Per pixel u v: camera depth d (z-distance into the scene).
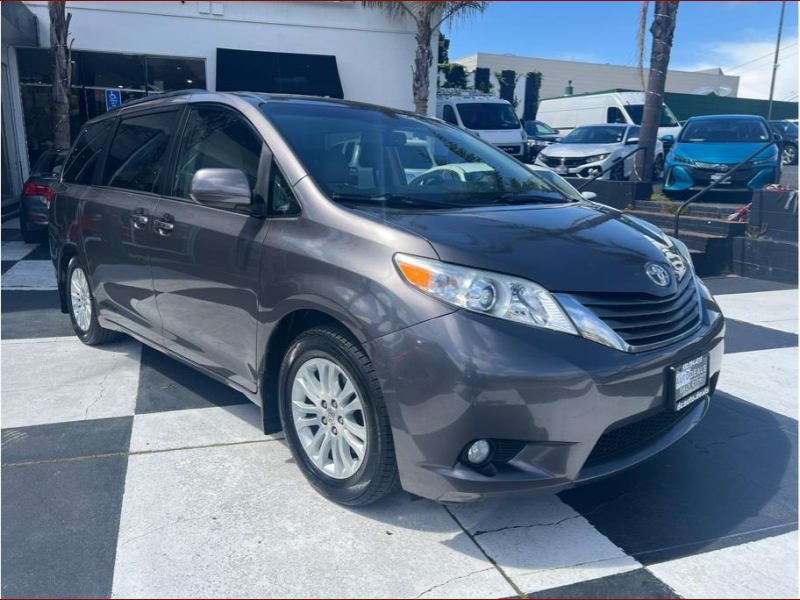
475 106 16.36
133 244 3.92
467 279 2.47
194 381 4.25
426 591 2.36
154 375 4.35
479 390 2.36
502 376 2.36
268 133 3.27
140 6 13.78
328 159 3.20
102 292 4.41
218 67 14.05
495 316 2.44
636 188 10.47
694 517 2.85
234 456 3.28
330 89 14.55
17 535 2.62
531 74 33.06
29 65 13.66
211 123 3.65
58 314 5.85
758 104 32.41
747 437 3.61
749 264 7.86
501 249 2.63
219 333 3.36
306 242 2.86
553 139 19.22
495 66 40.81
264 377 3.10
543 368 2.38
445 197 3.30
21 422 3.63
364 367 2.59
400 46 15.29
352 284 2.63
